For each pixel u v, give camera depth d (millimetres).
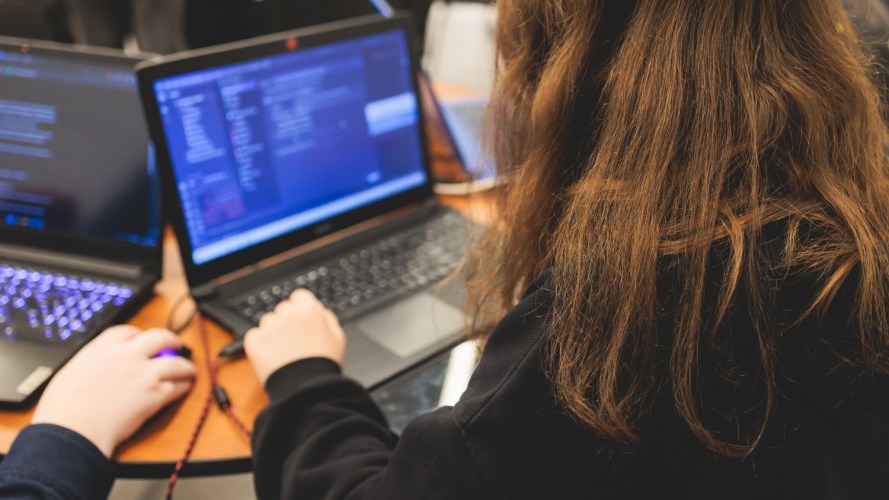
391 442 769
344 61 1185
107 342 892
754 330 502
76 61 1065
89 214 1098
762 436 525
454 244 1233
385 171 1271
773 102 513
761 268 503
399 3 1676
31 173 1104
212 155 1055
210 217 1064
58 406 798
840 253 508
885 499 547
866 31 752
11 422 837
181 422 852
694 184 505
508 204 686
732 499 550
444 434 565
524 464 536
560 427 526
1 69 1083
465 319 817
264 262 1155
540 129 608
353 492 648
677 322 502
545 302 547
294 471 712
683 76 520
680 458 539
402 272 1147
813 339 514
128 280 1072
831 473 540
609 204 528
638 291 500
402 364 955
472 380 581
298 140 1147
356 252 1194
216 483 1578
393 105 1262
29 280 1046
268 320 924
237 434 842
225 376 926
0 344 916
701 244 496
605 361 511
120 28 1809
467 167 1432
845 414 528
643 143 522
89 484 745
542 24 616
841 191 532
